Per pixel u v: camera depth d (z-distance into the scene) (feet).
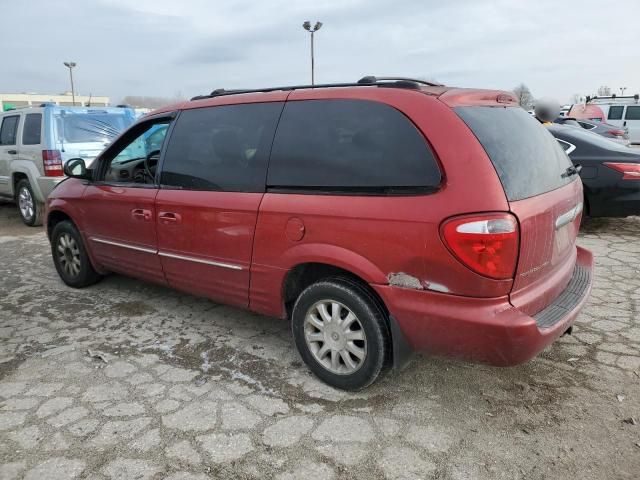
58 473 8.28
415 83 9.93
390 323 9.39
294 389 10.63
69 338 13.28
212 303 15.55
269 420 9.58
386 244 9.05
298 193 10.35
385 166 9.26
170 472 8.28
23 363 11.97
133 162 15.49
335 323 10.25
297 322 10.84
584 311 14.08
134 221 13.79
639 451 8.57
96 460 8.57
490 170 8.44
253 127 11.38
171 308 15.19
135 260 14.28
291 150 10.62
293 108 10.84
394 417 9.61
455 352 8.89
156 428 9.39
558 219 9.71
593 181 21.91
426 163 8.84
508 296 8.57
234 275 11.67
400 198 8.97
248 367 11.58
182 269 12.88
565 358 11.59
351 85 10.62
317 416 9.68
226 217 11.43
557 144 11.56
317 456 8.61
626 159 21.47
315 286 10.36
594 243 21.07
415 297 8.96
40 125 26.50
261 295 11.30
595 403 9.91
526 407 9.84
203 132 12.38
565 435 9.02
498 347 8.43
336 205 9.66
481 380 10.79
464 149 8.61
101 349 12.60
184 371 11.45
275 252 10.68
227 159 11.71
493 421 9.44
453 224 8.32
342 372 10.33
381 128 9.48
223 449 8.80
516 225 8.32
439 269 8.59
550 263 9.69
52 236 17.29
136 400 10.32
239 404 10.12
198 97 13.35
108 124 28.22
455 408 9.87
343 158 9.83
